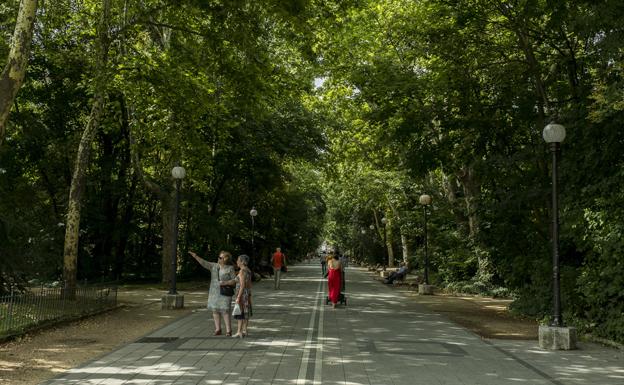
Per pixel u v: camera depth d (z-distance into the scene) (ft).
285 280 123.65
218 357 30.53
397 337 38.93
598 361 31.12
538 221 56.03
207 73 62.80
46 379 25.20
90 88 62.64
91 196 100.12
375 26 75.97
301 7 47.44
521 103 56.29
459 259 91.40
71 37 79.51
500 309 61.98
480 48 59.72
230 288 38.70
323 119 106.73
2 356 30.50
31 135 78.02
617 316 38.06
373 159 111.24
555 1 44.27
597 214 40.91
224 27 53.57
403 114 59.47
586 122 42.60
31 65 84.23
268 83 61.52
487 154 59.41
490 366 29.17
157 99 66.03
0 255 48.44
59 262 55.77
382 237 171.94
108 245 110.73
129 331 40.86
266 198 140.05
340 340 37.11
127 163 102.78
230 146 96.58
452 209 93.56
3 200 65.87
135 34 68.85
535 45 59.82
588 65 50.72
